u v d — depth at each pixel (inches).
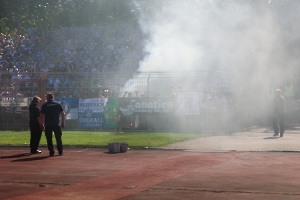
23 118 946.7
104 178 382.3
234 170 410.0
